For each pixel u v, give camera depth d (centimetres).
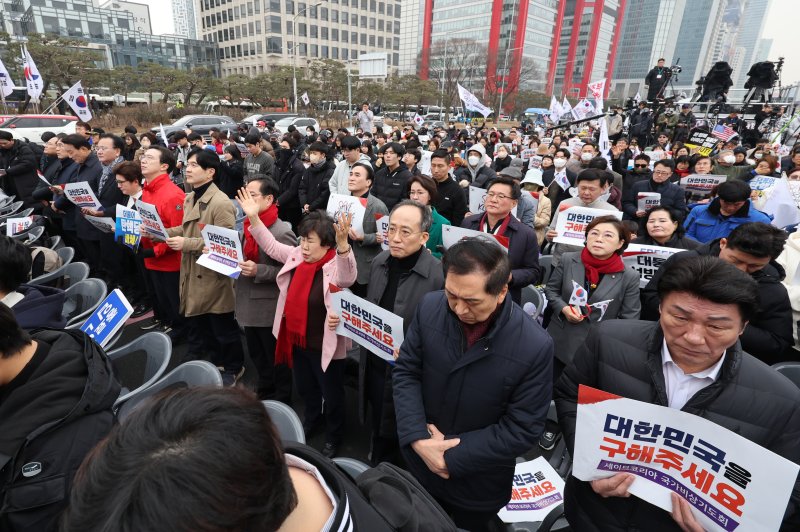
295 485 78
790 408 117
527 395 152
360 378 245
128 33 5866
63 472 118
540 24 7106
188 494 49
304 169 678
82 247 522
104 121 2431
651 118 1448
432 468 155
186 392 62
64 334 142
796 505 127
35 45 2170
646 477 129
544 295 317
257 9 6353
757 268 210
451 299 145
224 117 2111
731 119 1408
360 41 7219
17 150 595
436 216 351
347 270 232
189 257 316
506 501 172
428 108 4591
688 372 128
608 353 147
